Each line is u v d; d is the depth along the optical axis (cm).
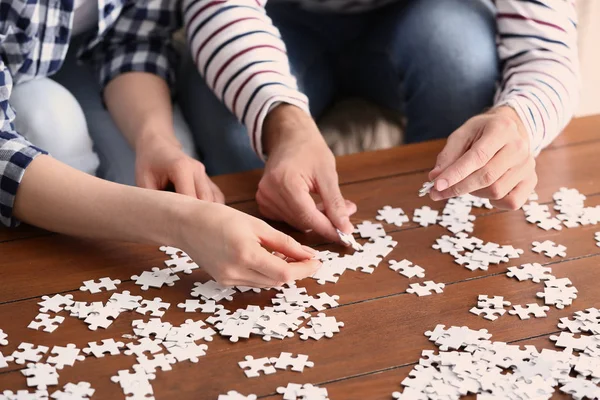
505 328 96
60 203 106
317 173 111
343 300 99
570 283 101
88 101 136
